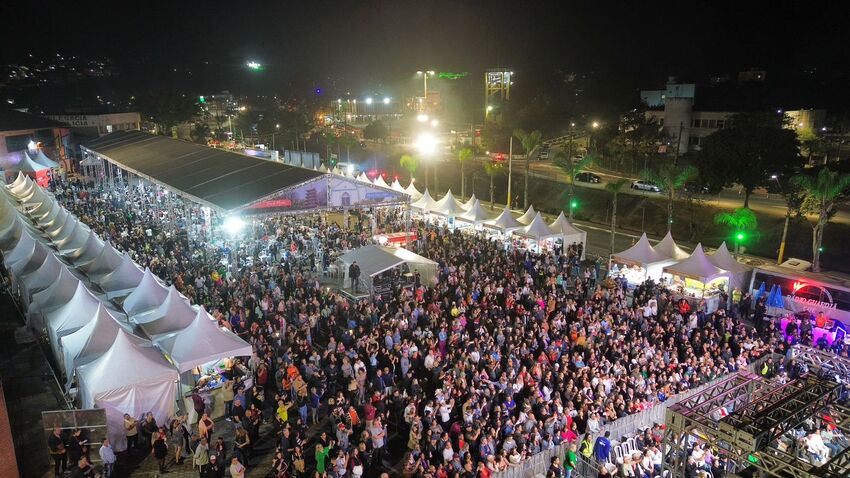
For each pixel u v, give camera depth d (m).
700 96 90.31
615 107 99.69
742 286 30.92
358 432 17.50
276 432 17.59
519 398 19.14
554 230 37.72
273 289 25.88
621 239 47.62
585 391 18.91
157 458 15.35
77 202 44.81
